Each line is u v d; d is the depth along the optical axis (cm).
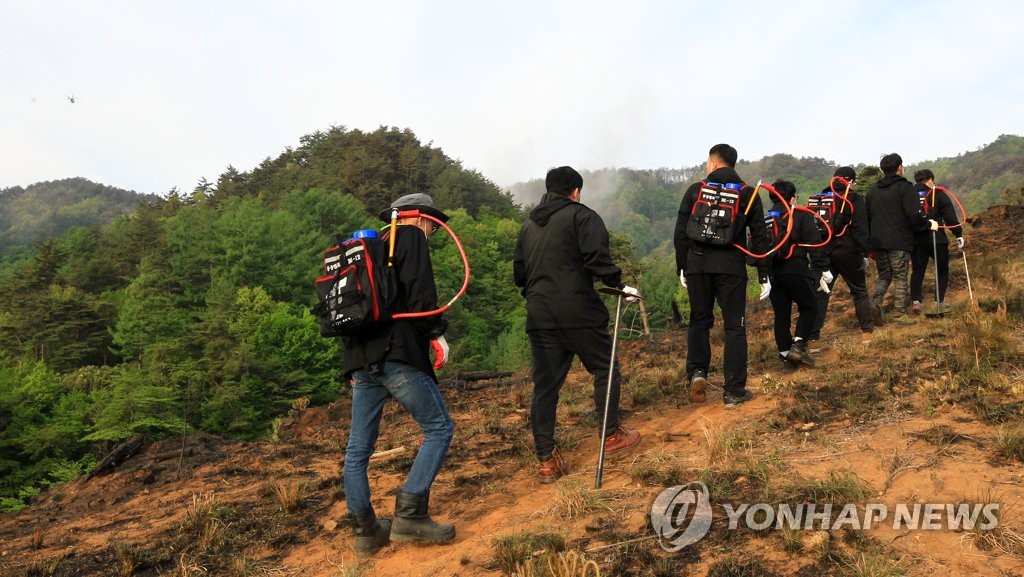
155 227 10531
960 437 364
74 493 541
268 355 5269
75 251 11825
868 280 1079
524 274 442
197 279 7881
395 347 332
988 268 932
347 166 14562
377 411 355
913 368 500
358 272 330
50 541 429
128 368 5584
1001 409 385
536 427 421
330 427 666
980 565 253
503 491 415
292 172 16650
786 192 578
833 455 374
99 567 375
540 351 423
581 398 624
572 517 346
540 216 420
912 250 768
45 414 4778
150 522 441
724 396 507
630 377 668
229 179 17262
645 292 9312
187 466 563
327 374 5375
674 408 536
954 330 586
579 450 471
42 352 7406
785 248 573
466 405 678
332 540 379
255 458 568
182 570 350
